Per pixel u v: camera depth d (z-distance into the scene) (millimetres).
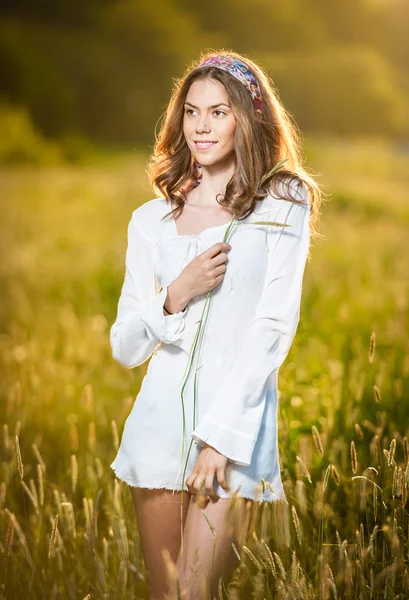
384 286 10641
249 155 3201
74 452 4863
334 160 41156
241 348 3176
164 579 3281
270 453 3191
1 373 6703
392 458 3180
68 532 3641
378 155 43281
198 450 3168
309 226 3254
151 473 3184
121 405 5684
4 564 3613
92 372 6586
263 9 89188
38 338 7980
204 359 3172
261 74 3348
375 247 15531
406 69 94938
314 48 90250
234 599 2984
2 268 13344
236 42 89312
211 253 3129
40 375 6449
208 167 3330
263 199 3234
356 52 87875
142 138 70438
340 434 4293
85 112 69062
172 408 3182
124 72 72375
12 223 19656
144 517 3264
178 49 80000
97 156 50125
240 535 3082
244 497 3123
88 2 80312
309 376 5020
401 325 6871
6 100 54062
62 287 11547
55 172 38000
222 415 3041
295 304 3152
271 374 3195
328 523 3811
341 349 5812
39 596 3533
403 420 4457
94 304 9680
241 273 3148
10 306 10008
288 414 4359
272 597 3410
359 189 28656
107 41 79000
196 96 3234
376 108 80375
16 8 79750
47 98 54875
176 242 3258
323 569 3117
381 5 94625
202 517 3104
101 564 3291
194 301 3176
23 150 43625
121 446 3305
